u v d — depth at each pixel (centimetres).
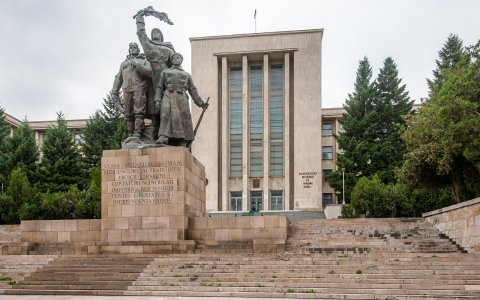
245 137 5950
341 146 5328
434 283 1484
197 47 6125
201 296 1502
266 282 1562
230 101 6138
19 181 4053
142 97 2289
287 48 6016
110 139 5578
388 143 5153
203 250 2086
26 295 1592
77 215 3897
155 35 2397
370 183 4016
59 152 5191
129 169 2159
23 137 5181
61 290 1614
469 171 2664
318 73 5984
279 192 5928
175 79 2295
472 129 2367
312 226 2588
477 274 1538
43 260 1941
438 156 2834
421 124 3080
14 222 3959
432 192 3522
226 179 5909
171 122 2266
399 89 5431
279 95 6094
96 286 1625
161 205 2116
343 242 2216
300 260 1750
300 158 5856
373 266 1647
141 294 1548
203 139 5931
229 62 6194
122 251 2070
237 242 2119
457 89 2462
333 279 1548
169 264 1784
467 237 2105
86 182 5225
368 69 5603
